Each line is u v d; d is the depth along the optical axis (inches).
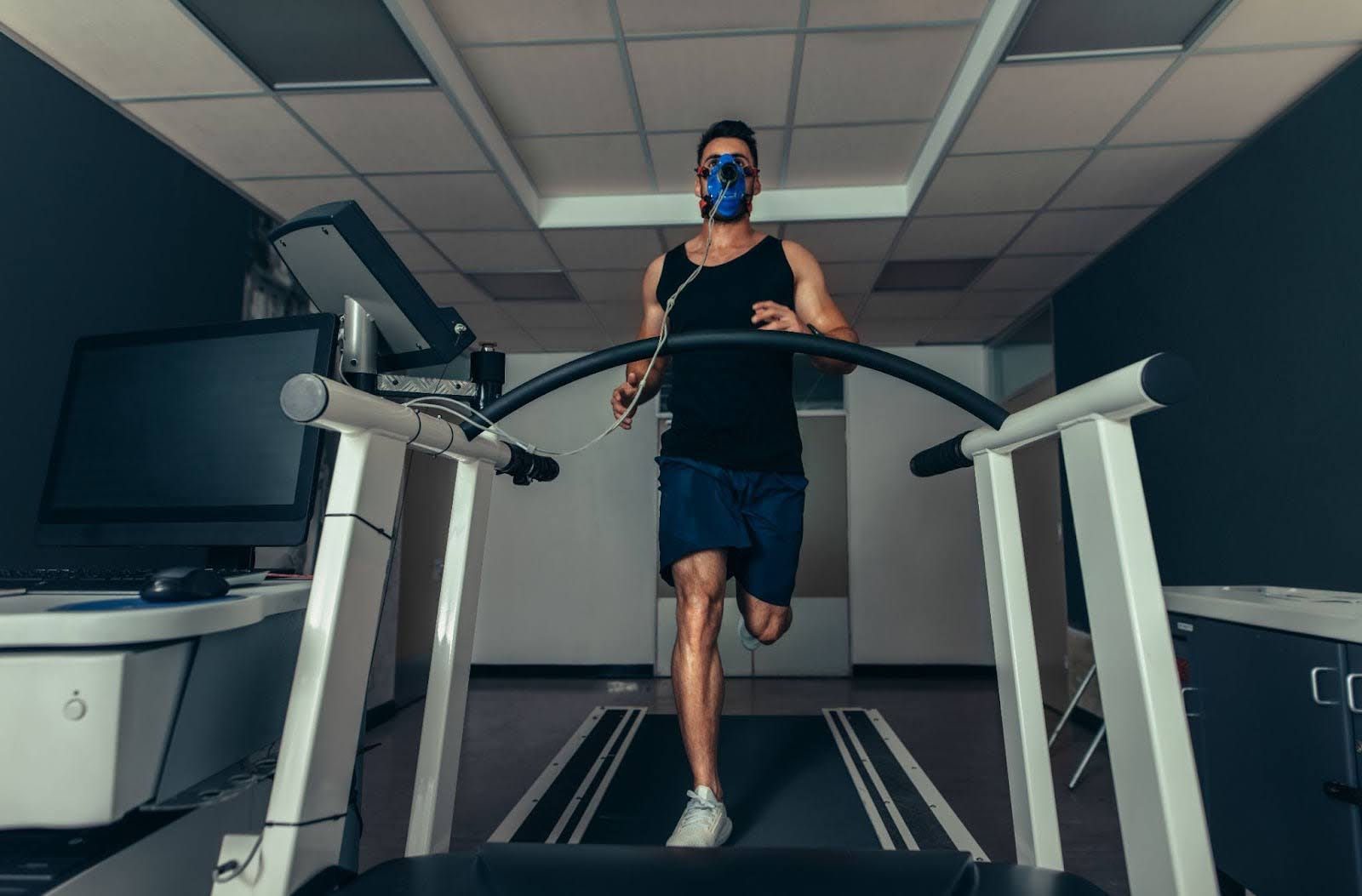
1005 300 207.0
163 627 32.7
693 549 60.6
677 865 35.1
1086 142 126.8
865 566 248.2
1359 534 101.0
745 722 101.8
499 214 154.7
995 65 106.7
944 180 139.7
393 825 113.4
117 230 112.0
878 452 253.1
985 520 46.2
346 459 35.6
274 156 131.0
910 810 68.2
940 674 243.0
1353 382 102.6
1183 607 79.5
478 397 55.4
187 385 51.7
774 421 65.4
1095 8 96.7
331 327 49.0
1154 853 30.8
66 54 103.1
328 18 99.7
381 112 120.0
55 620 30.6
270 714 44.5
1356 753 56.8
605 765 85.0
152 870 37.4
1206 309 135.9
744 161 68.9
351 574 34.7
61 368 100.1
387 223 158.7
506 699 211.2
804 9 103.9
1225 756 72.1
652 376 72.5
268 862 31.3
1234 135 124.2
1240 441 125.5
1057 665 198.1
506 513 259.3
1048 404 37.5
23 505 92.8
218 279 134.6
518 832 64.2
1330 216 107.4
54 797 30.2
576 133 135.1
